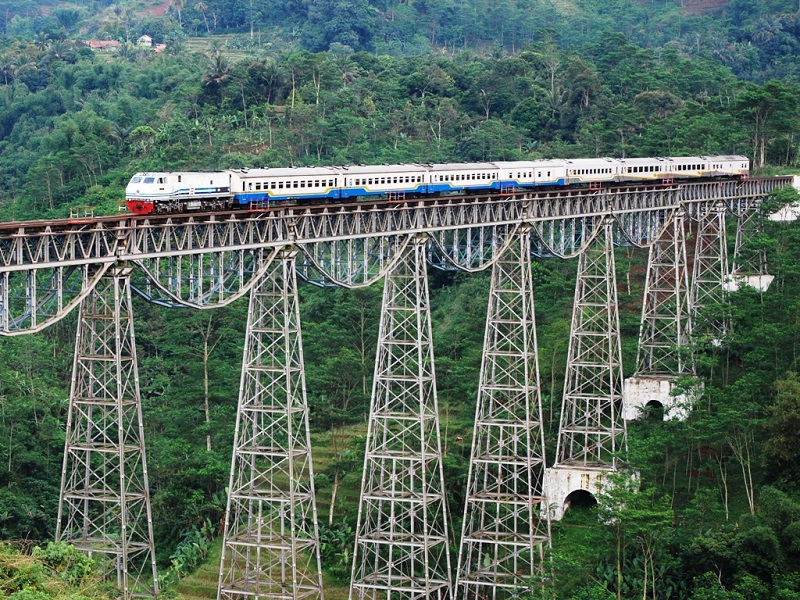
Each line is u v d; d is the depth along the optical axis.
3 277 119.31
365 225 163.75
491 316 179.88
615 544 171.75
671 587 165.62
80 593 121.06
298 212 156.38
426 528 162.62
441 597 180.62
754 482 191.25
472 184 189.62
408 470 166.88
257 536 152.88
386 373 170.25
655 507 166.62
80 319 129.50
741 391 197.88
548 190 199.38
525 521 179.75
